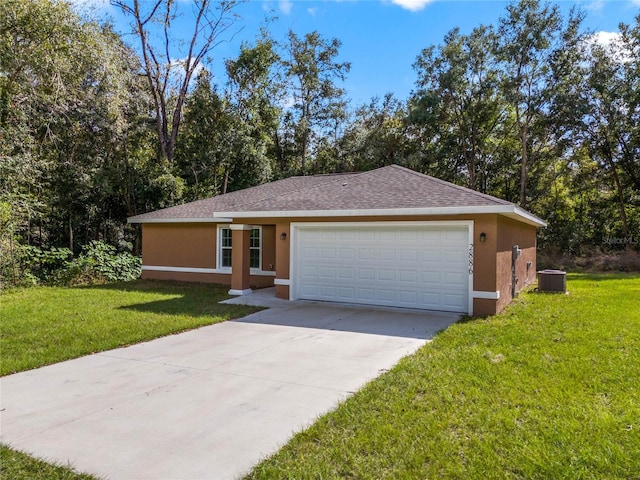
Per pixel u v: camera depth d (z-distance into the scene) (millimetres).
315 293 10992
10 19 12727
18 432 3789
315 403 4395
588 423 3785
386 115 31812
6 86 13633
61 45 13984
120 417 4090
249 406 4336
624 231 24188
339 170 30812
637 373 5078
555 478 2975
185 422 3971
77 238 21328
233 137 23297
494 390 4590
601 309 9367
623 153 24000
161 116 22734
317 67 30953
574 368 5281
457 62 25547
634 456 3227
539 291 12539
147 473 3129
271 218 11953
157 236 16141
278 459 3289
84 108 17750
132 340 6980
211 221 14531
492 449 3365
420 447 3416
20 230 16438
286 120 31328
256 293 12328
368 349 6457
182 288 13609
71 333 7395
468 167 27375
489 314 8875
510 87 24516
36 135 17531
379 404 4281
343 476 3047
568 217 26859
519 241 12656
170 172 20703
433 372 5195
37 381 5133
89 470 3168
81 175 18531
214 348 6582
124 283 15062
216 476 3090
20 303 10602
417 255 9805
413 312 9422
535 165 26766
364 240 10398
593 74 23359
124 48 19734
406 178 11273
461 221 9141
